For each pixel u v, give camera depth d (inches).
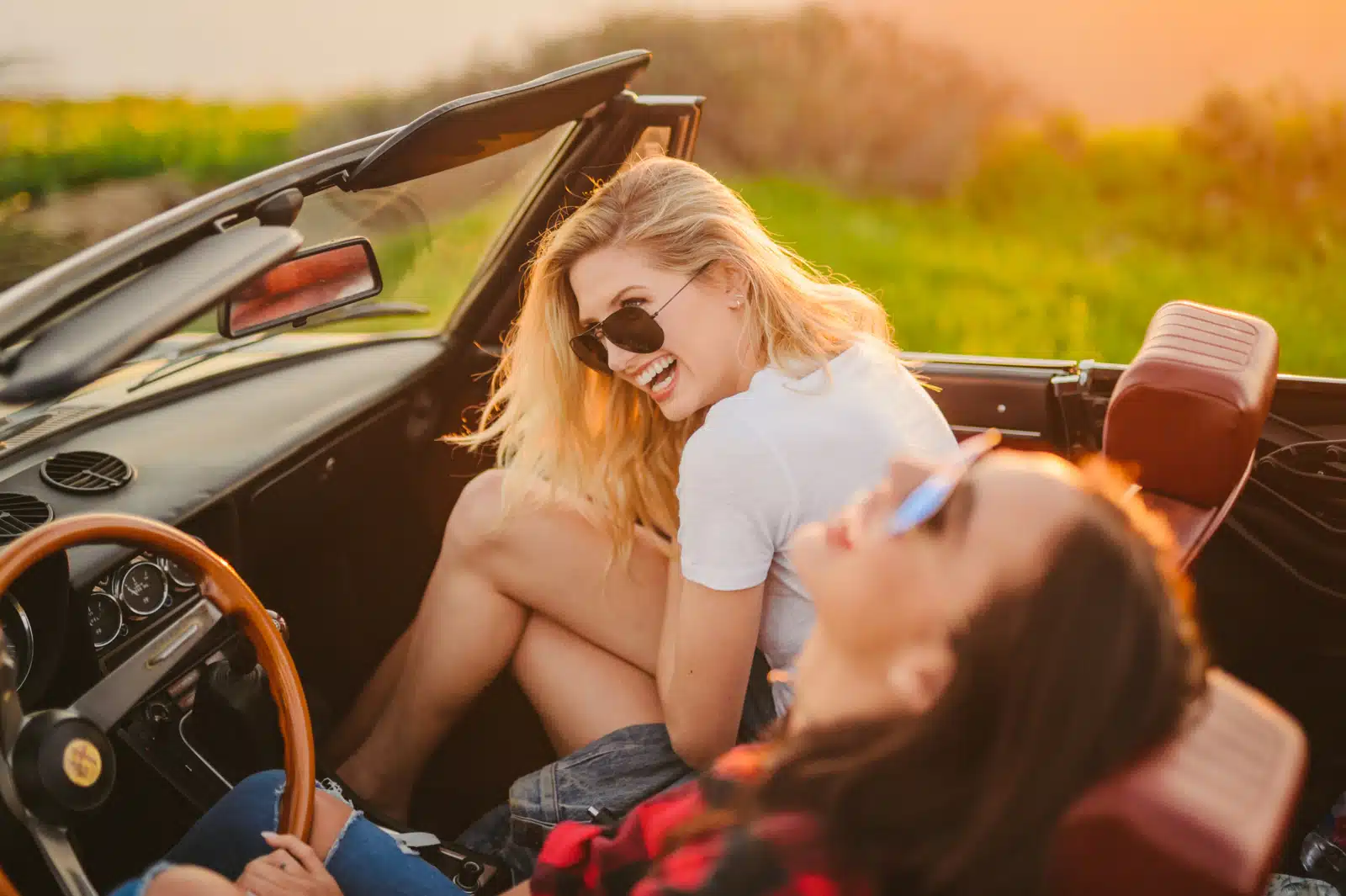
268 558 83.2
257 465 78.9
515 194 96.3
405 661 83.7
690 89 407.2
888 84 406.3
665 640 70.4
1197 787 29.5
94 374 52.4
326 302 83.5
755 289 60.7
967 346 277.3
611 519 71.9
